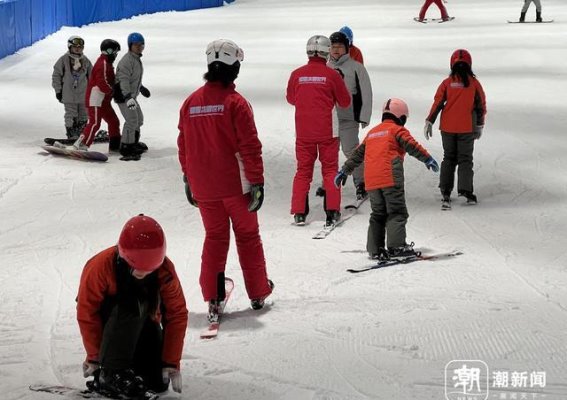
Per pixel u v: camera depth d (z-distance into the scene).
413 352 5.46
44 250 8.09
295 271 7.44
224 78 5.94
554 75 19.91
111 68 12.16
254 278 6.33
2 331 5.94
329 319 6.16
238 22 34.19
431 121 9.75
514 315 6.15
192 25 33.00
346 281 7.11
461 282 7.02
